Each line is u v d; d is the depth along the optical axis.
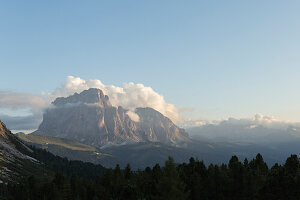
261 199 110.12
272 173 121.38
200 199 113.12
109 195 129.38
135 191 117.31
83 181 170.62
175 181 65.69
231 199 112.00
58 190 139.12
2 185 194.25
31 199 140.88
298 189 105.25
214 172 120.69
